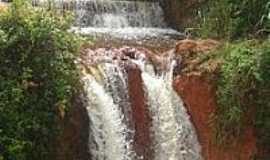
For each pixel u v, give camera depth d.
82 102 9.40
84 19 14.28
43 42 9.01
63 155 9.04
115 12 14.79
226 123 10.24
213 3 13.55
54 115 8.87
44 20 9.09
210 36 13.04
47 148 8.84
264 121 10.12
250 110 10.18
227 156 10.28
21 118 8.62
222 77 10.39
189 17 14.45
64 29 9.44
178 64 10.84
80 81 9.46
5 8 9.56
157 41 13.20
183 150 10.55
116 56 10.68
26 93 8.75
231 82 10.25
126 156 9.98
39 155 8.77
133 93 10.36
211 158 10.43
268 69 10.14
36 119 8.71
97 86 9.81
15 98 8.60
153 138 10.37
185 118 10.63
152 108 10.49
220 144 10.33
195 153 10.55
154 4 15.36
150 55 11.03
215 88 10.45
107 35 13.34
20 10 9.12
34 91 8.83
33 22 9.01
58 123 8.91
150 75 10.73
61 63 9.07
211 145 10.43
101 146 9.66
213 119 10.40
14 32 8.99
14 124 8.57
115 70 10.25
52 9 10.07
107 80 10.07
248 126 10.19
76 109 9.25
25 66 8.88
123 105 10.14
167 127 10.55
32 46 8.95
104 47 11.33
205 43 11.06
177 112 10.66
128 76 10.40
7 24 9.07
